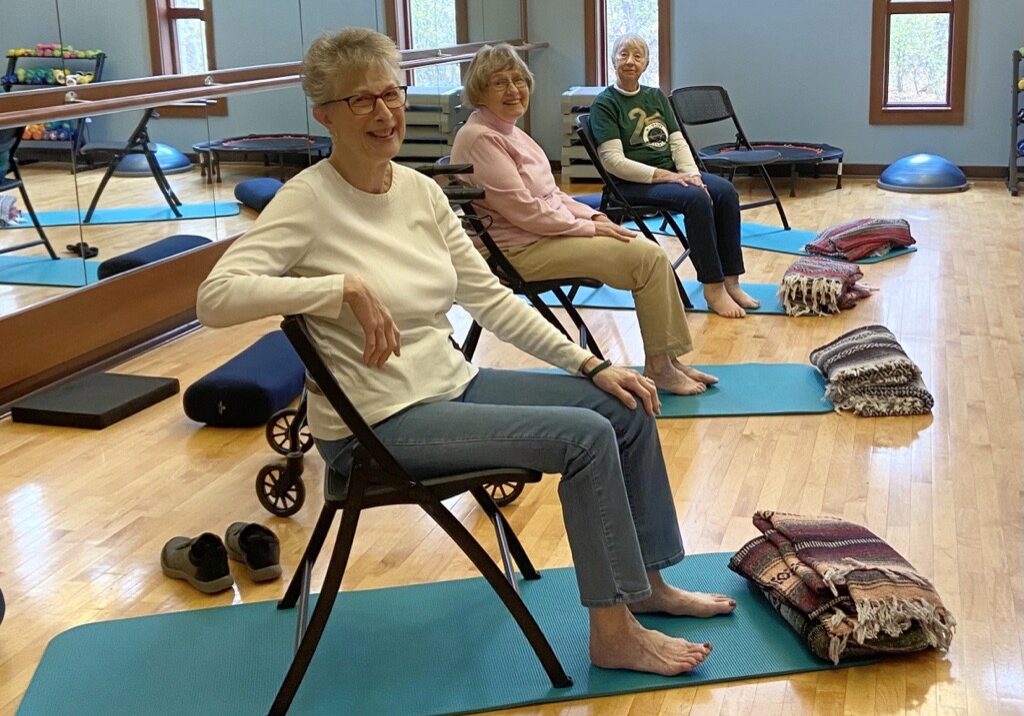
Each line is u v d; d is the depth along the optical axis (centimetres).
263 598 273
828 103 823
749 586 267
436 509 222
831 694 226
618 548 224
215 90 502
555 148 883
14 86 404
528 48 845
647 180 499
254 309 212
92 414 386
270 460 357
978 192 767
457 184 394
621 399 237
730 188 507
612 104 513
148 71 475
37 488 339
